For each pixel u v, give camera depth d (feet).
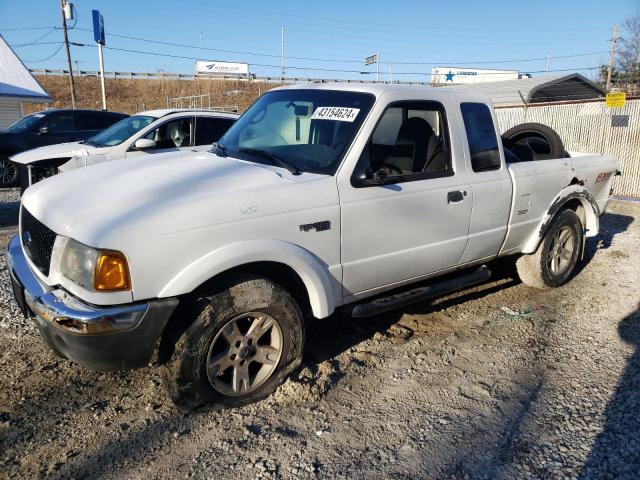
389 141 12.19
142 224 8.93
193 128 28.48
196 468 8.80
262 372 10.70
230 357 10.16
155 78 197.77
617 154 39.81
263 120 13.24
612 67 137.59
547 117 44.16
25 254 10.91
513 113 46.37
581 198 17.54
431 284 14.44
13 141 38.75
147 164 11.86
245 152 12.20
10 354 12.38
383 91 11.98
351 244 11.33
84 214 9.36
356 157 11.30
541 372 12.16
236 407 10.46
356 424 10.07
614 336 14.10
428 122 13.08
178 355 9.55
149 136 27.73
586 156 19.19
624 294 17.29
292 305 10.59
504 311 15.79
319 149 11.68
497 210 14.43
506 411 10.56
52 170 28.07
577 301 16.71
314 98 12.80
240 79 195.11
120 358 9.16
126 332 8.88
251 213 9.85
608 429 9.95
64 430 9.70
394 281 12.66
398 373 12.01
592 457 9.18
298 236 10.45
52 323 9.00
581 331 14.44
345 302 11.85
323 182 10.87
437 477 8.70
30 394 10.80
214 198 9.64
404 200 12.02
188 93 180.24
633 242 23.90
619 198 36.52
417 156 12.81
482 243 14.34
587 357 12.90
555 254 17.21
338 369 12.10
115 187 10.30
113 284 8.73
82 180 11.19
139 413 10.28
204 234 9.37
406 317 15.16
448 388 11.41
